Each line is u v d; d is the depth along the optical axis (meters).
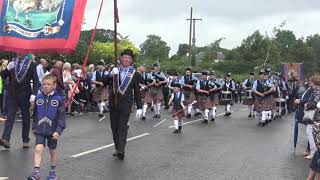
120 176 8.06
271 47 66.19
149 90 19.81
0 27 9.32
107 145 11.22
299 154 10.87
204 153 10.63
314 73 10.41
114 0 9.34
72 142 11.55
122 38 51.00
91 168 8.63
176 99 14.67
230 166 9.21
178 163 9.38
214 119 19.67
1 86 15.30
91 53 34.09
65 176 7.93
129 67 9.73
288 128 17.02
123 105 9.55
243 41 69.50
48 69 16.28
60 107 7.46
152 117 19.69
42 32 9.20
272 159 10.14
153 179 7.93
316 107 10.09
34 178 7.17
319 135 6.79
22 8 9.25
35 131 7.44
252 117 21.64
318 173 6.80
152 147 11.31
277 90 22.23
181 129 15.51
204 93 18.75
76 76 19.34
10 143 10.84
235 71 64.19
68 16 9.11
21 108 10.17
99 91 18.53
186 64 65.62
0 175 7.78
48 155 9.59
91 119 17.25
